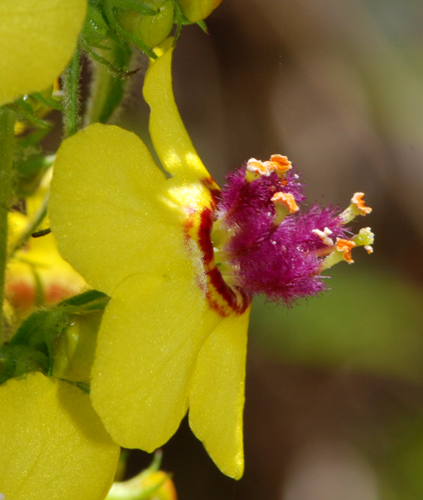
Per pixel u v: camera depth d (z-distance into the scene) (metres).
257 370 0.23
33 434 0.11
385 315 0.21
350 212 0.11
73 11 0.10
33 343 0.11
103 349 0.10
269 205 0.11
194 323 0.11
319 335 0.21
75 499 0.11
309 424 0.24
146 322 0.10
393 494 0.23
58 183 0.10
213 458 0.11
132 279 0.10
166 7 0.11
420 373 0.22
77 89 0.11
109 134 0.10
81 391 0.11
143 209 0.10
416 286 0.24
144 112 0.21
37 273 0.13
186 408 0.11
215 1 0.11
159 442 0.10
